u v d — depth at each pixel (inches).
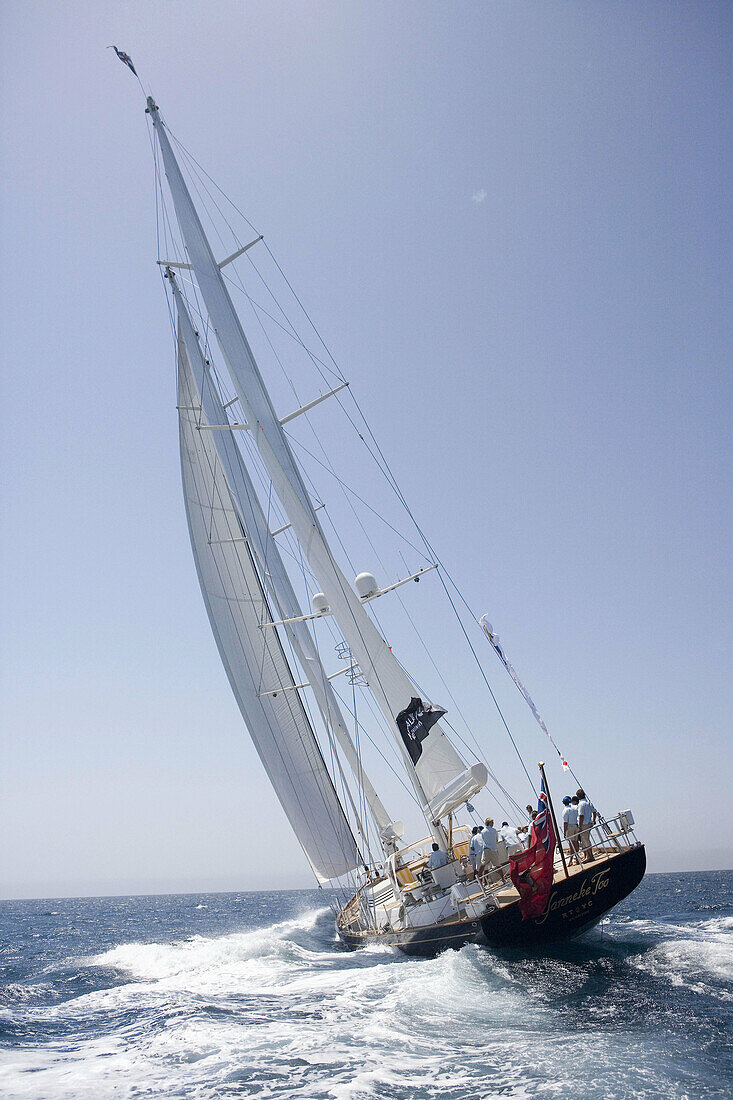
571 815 547.5
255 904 3016.7
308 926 1065.5
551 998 402.3
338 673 779.4
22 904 5290.4
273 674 873.5
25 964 804.6
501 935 494.9
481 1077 291.1
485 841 542.3
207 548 872.9
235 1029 381.1
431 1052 327.3
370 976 498.6
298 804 824.3
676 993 403.2
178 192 850.8
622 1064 294.0
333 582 720.3
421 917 571.8
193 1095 287.9
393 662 687.1
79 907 3752.5
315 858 815.7
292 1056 329.4
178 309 879.7
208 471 906.1
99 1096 291.6
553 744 565.9
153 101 879.1
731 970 456.1
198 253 835.4
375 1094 278.5
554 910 488.4
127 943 1058.7
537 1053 314.5
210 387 868.0
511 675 589.3
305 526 741.9
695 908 1103.6
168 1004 458.0
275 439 773.9
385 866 751.7
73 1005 492.1
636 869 514.0
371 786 780.6
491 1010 387.2
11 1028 420.8
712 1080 274.5
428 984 447.2
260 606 899.4
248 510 848.3
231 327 807.1
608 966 473.4
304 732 866.1
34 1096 293.9
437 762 657.0
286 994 467.8
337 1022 382.0
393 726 679.7
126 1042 377.7
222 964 643.5
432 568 732.7
